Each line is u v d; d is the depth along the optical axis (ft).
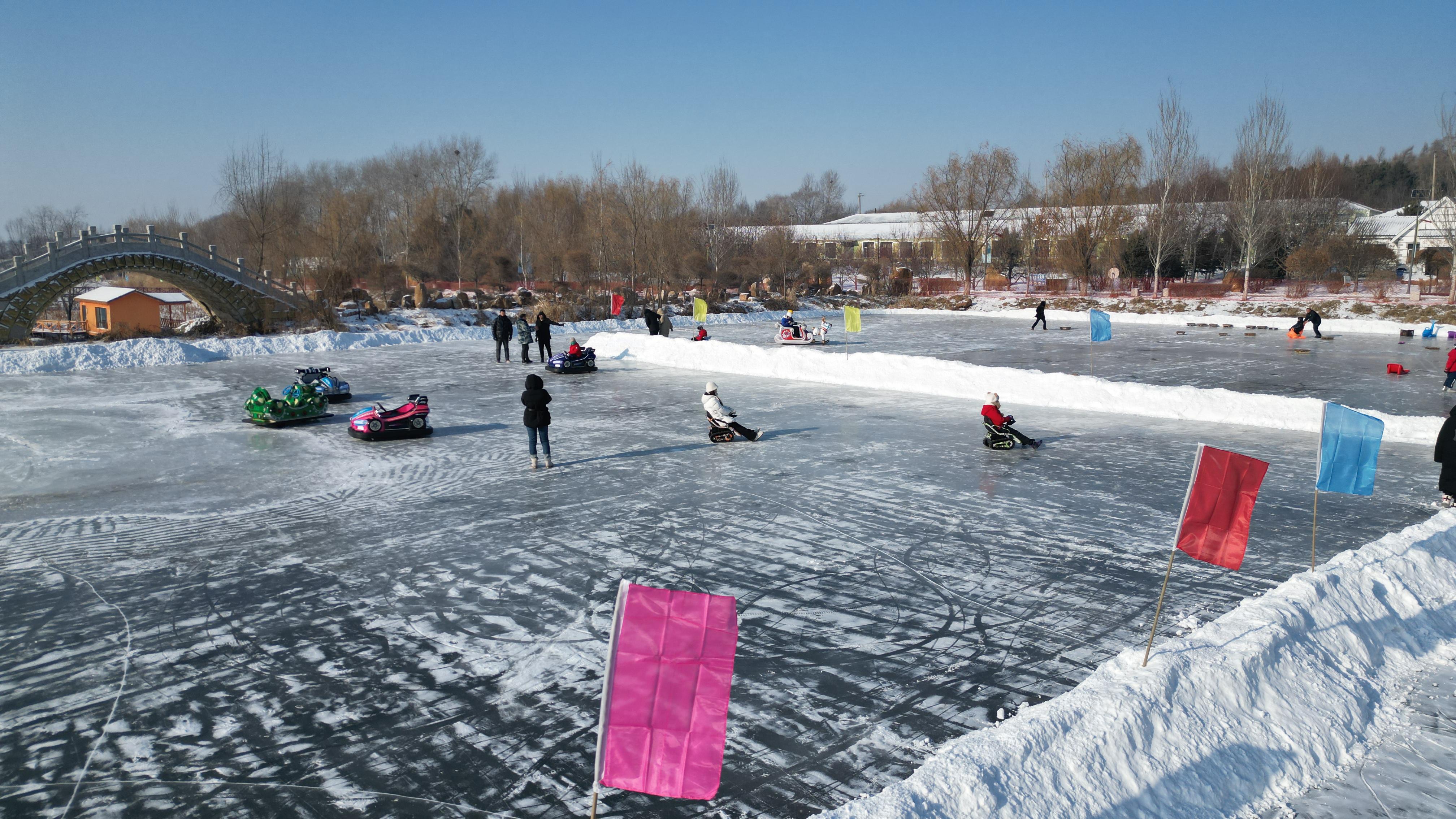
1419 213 234.58
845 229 328.70
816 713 19.62
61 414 61.72
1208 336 127.03
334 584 28.02
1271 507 37.09
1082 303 185.37
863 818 13.74
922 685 20.95
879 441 51.21
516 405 65.67
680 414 61.26
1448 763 18.15
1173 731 17.52
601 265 197.47
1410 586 26.32
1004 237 253.44
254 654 22.86
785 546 31.68
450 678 21.44
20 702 20.33
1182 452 48.03
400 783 16.96
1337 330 135.03
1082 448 49.11
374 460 46.75
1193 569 29.09
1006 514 35.88
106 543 32.37
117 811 16.05
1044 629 24.25
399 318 139.13
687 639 12.20
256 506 37.70
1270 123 194.18
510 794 16.58
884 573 28.78
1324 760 18.03
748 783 16.87
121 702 20.29
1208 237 221.87
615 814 15.96
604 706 12.23
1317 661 21.24
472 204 247.50
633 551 31.17
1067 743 16.40
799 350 83.92
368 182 323.98
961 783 14.82
